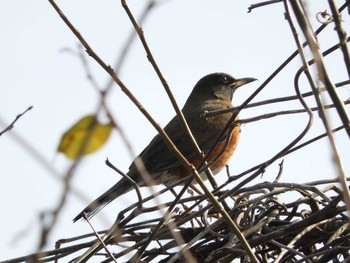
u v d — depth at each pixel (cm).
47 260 845
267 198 867
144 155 1445
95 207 980
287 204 870
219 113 772
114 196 1216
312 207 853
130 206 805
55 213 324
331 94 558
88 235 859
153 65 652
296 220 838
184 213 822
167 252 858
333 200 756
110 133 391
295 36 570
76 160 346
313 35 561
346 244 796
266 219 844
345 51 580
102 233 859
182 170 1430
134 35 394
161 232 831
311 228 794
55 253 845
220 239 859
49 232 321
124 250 840
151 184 506
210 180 802
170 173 1434
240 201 870
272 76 684
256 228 829
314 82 549
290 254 825
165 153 1434
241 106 721
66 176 339
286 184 827
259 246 836
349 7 651
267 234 787
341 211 757
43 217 323
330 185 860
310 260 802
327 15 663
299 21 529
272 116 734
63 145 390
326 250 771
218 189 762
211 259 820
